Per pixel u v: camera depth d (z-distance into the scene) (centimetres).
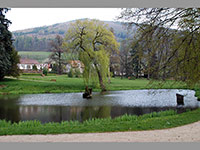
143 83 4278
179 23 973
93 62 2917
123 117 1176
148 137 748
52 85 3512
